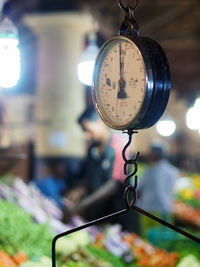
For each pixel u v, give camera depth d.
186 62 10.59
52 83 8.66
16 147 3.99
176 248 4.88
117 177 4.61
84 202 4.60
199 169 17.66
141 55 1.90
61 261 3.82
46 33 8.61
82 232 4.38
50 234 3.96
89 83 4.75
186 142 21.97
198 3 6.04
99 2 6.11
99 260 3.99
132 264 4.40
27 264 3.45
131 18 2.05
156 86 1.90
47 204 4.61
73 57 8.64
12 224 3.69
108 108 2.05
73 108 8.62
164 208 7.04
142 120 1.93
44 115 8.62
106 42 2.04
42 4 8.43
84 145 8.56
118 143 4.64
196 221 8.50
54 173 6.33
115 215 1.99
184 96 13.56
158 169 7.05
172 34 7.45
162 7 6.25
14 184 4.40
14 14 7.82
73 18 8.38
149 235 5.60
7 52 3.09
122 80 1.99
